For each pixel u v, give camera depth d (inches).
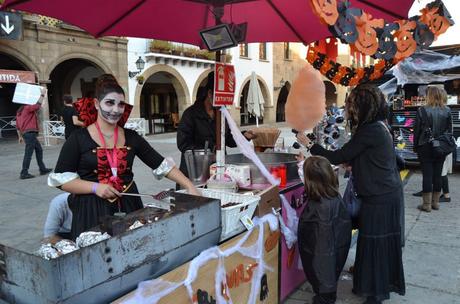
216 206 73.3
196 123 129.6
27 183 273.1
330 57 113.7
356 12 73.4
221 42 96.0
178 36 139.6
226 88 104.5
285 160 127.9
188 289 67.7
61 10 105.5
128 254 56.1
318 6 65.0
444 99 189.3
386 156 98.0
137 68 642.8
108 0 108.0
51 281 47.4
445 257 140.6
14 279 52.5
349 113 101.0
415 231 168.1
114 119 80.0
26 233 165.8
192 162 113.1
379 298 101.3
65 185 76.6
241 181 105.8
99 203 79.1
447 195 214.5
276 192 99.1
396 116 298.2
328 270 98.8
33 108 289.6
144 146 88.6
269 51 933.8
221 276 76.4
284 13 132.5
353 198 111.3
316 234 98.8
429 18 95.1
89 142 80.0
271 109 961.5
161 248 61.5
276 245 100.1
